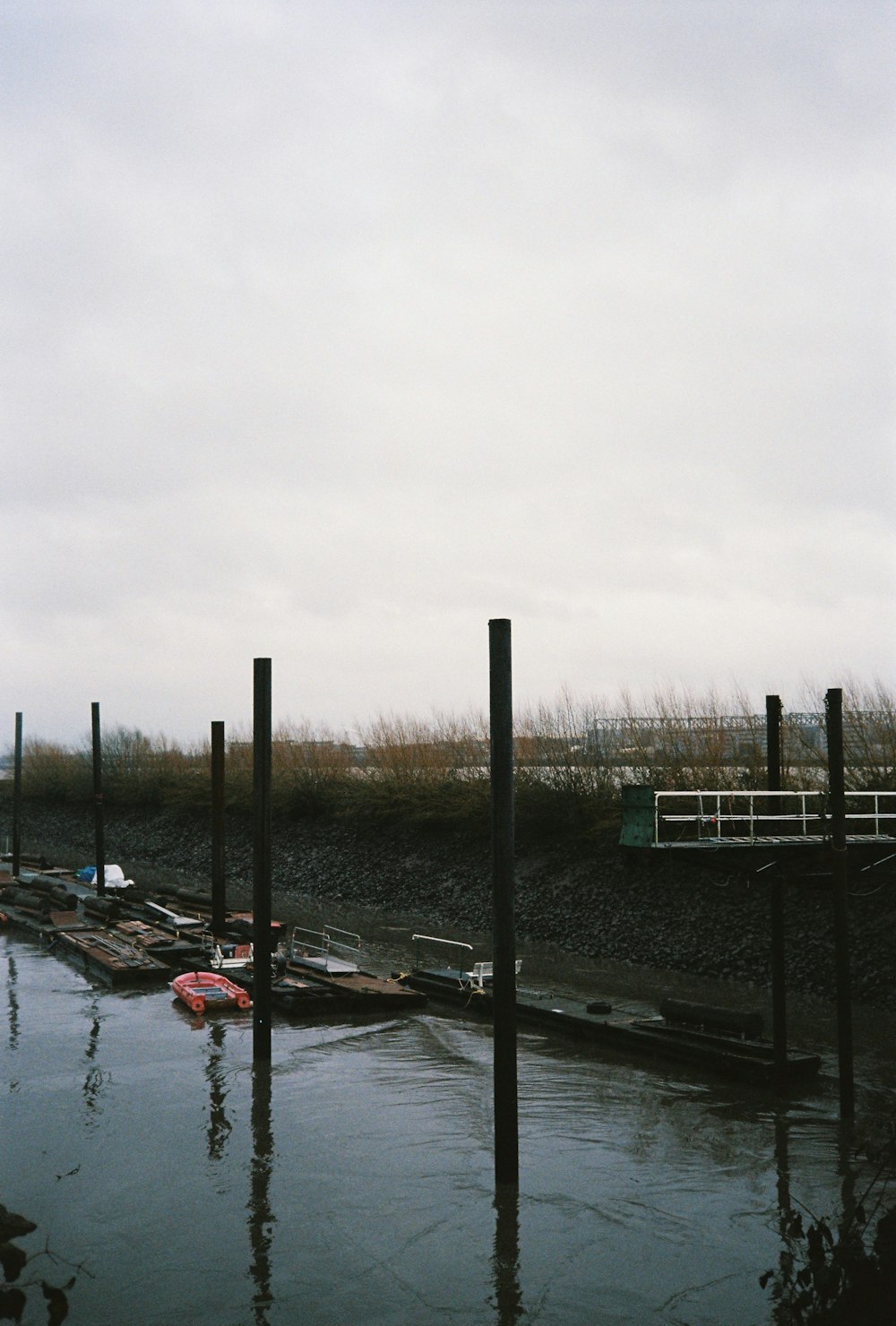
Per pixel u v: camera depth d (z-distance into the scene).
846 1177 13.14
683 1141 14.52
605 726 37.03
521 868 35.28
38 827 68.62
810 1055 17.28
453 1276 10.95
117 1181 13.31
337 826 47.25
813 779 27.27
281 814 51.28
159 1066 18.33
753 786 29.47
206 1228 12.02
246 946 27.39
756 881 16.20
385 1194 12.95
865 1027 20.69
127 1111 15.95
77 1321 10.07
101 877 37.03
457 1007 22.91
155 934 30.09
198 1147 14.48
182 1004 23.08
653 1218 12.23
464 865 38.34
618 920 29.64
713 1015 18.52
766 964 25.03
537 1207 12.55
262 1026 18.00
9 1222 11.08
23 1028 21.03
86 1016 22.03
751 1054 17.23
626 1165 13.74
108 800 67.38
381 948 30.31
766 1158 13.81
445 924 34.75
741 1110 15.67
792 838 15.73
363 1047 19.55
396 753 45.31
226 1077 17.69
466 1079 17.55
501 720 12.56
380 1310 10.32
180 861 52.44
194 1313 10.23
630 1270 11.06
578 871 33.34
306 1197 12.86
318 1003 22.03
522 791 36.72
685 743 33.69
